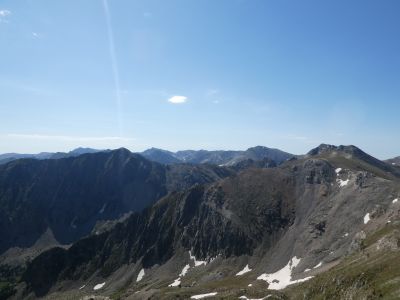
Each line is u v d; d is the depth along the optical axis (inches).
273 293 5280.5
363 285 3508.9
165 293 6747.1
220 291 6358.3
